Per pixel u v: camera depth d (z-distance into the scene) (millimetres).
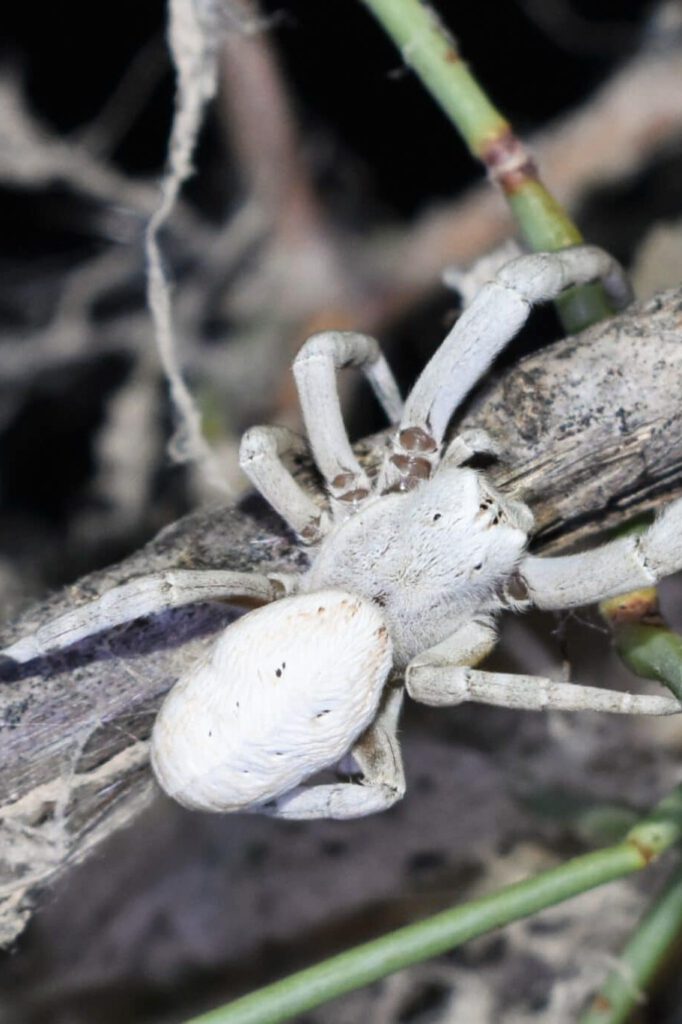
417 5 139
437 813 163
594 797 153
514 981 159
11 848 137
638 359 133
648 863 131
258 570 137
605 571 133
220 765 132
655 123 164
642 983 140
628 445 134
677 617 163
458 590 135
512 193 138
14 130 168
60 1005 164
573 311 136
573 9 168
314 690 131
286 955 163
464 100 138
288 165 168
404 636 136
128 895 166
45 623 135
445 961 160
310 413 136
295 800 136
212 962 164
